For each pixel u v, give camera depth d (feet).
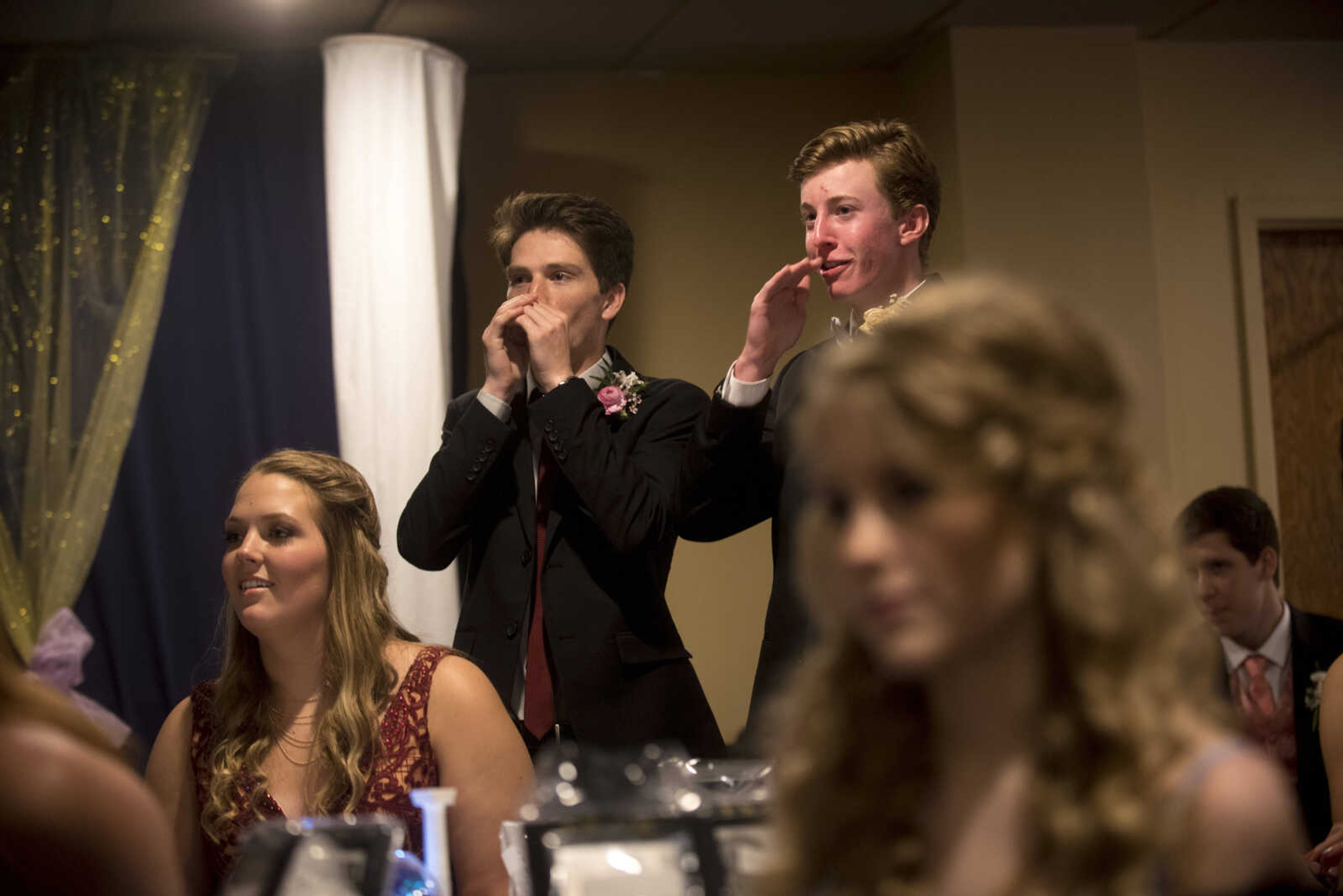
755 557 16.87
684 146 16.96
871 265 7.66
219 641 14.74
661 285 16.76
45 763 3.54
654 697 8.27
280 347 15.24
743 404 7.59
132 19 14.61
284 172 15.42
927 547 2.44
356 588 6.87
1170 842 2.35
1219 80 16.99
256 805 6.66
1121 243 16.01
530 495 8.56
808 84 17.21
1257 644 9.85
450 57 15.40
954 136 15.84
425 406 14.71
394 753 6.68
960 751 2.71
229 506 15.03
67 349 14.73
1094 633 2.43
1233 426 16.71
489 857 6.63
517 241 9.02
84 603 14.62
